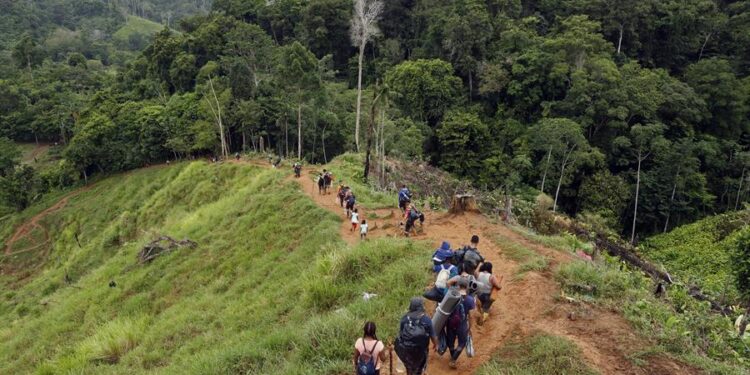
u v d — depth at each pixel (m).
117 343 16.14
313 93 50.66
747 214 36.75
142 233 38.31
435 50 61.78
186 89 66.50
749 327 9.67
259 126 52.81
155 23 197.12
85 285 26.62
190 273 21.92
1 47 133.50
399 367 8.02
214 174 41.69
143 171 56.66
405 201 19.17
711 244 34.03
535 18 61.44
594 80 49.53
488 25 57.59
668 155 45.03
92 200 54.22
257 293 16.44
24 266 48.59
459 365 7.81
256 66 58.94
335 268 13.39
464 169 50.66
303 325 10.73
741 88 51.31
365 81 67.38
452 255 10.42
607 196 43.72
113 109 63.19
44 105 85.94
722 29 62.12
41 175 64.56
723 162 48.97
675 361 7.31
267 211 24.84
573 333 8.18
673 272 29.42
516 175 45.84
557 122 44.56
